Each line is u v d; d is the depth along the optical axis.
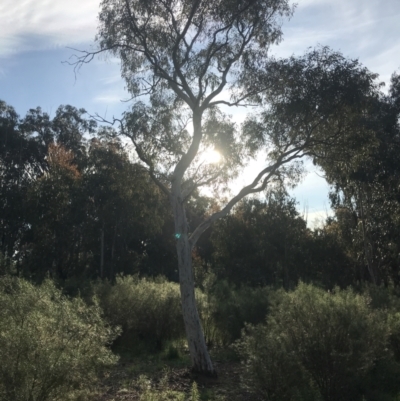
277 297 13.72
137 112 11.80
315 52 11.47
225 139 11.86
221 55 12.12
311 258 34.62
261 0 11.43
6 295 6.41
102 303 14.20
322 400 7.94
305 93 11.18
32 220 31.47
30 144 41.44
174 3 11.57
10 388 5.07
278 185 12.68
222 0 11.29
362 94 11.41
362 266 34.16
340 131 11.89
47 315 6.00
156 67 11.71
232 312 14.73
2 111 42.12
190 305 10.79
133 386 9.55
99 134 27.27
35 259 31.05
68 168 34.34
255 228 34.75
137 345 14.12
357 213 33.62
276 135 11.68
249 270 33.59
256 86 11.82
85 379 5.73
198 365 10.55
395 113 24.62
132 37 11.86
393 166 23.92
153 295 14.78
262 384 7.58
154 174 12.27
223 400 8.61
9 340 5.23
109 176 28.61
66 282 21.48
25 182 39.31
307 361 8.05
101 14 11.70
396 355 9.98
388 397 8.14
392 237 30.30
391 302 14.14
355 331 8.02
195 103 11.55
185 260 10.97
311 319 8.24
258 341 8.02
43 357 5.20
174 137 12.16
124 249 37.16
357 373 7.98
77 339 5.86
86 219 32.44
